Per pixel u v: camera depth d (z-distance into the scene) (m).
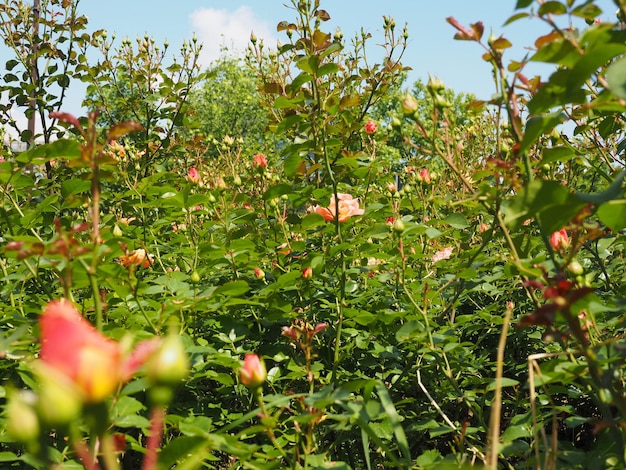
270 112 3.75
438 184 3.69
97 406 0.73
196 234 2.95
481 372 2.72
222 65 25.36
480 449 1.90
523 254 1.97
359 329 2.51
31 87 4.64
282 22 2.75
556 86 1.19
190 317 2.01
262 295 2.21
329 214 2.45
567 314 1.20
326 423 2.12
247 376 1.32
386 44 3.67
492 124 3.71
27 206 2.66
